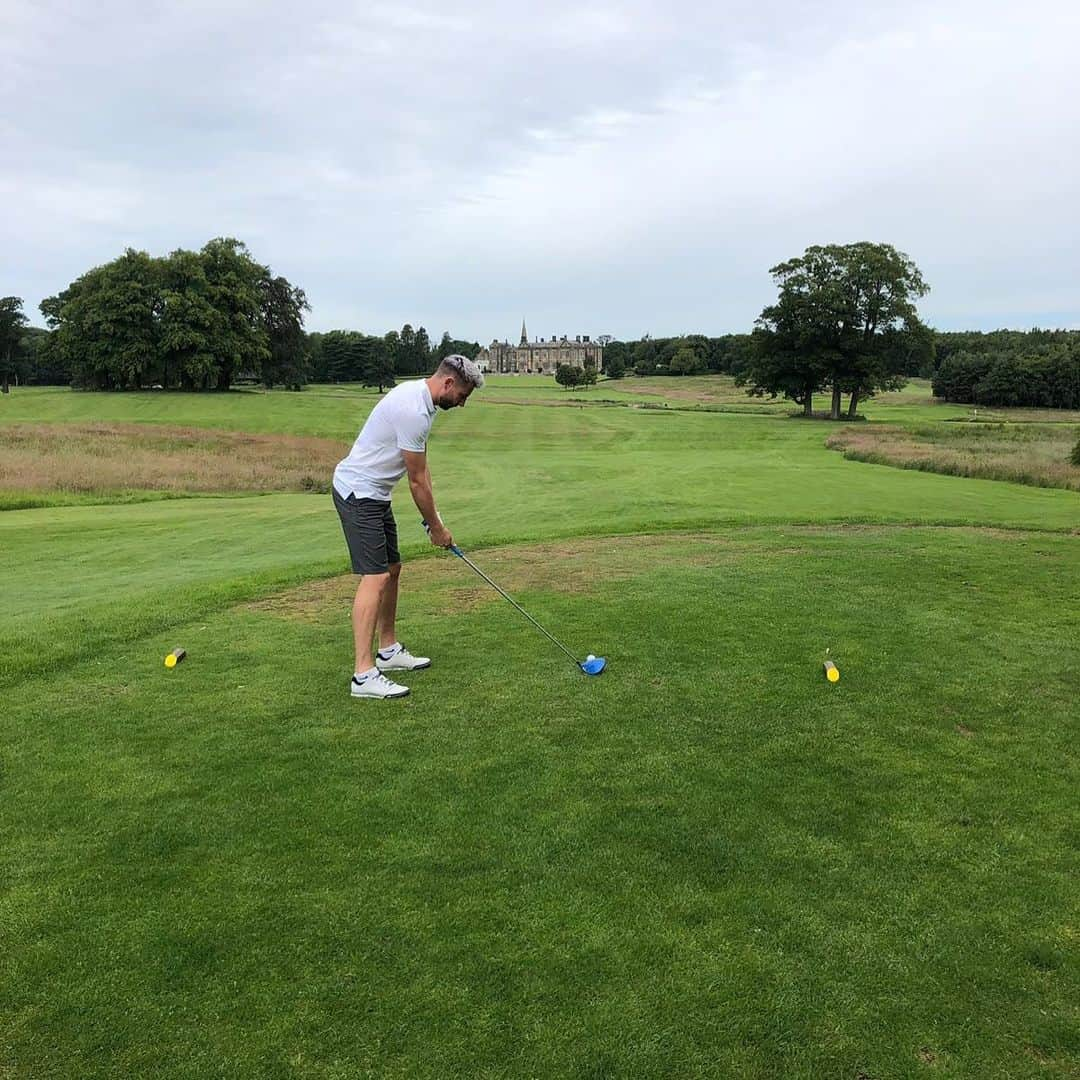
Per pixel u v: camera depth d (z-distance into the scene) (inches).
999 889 112.1
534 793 137.6
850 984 94.0
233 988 92.4
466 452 1363.2
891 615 255.3
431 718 170.1
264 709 175.3
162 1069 81.7
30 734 161.5
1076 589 293.9
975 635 233.5
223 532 463.2
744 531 450.9
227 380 2810.0
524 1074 81.2
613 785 140.6
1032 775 146.1
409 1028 86.9
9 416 1870.1
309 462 1077.1
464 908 106.7
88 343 2677.2
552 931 102.1
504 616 253.4
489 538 417.4
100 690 187.0
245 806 132.9
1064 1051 85.0
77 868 115.3
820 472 892.6
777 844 122.6
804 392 2237.9
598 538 424.8
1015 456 1101.7
